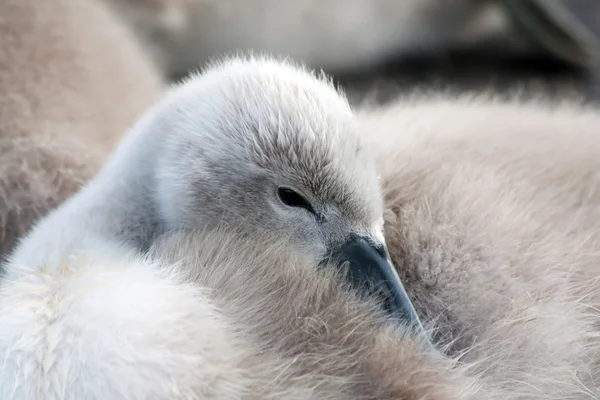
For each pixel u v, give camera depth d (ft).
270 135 4.71
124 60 5.39
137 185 4.80
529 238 4.74
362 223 4.71
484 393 4.63
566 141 4.91
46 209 5.02
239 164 4.73
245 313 4.58
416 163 4.81
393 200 4.78
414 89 5.97
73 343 4.51
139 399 4.49
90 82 5.25
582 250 4.75
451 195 4.77
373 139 4.85
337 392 4.56
